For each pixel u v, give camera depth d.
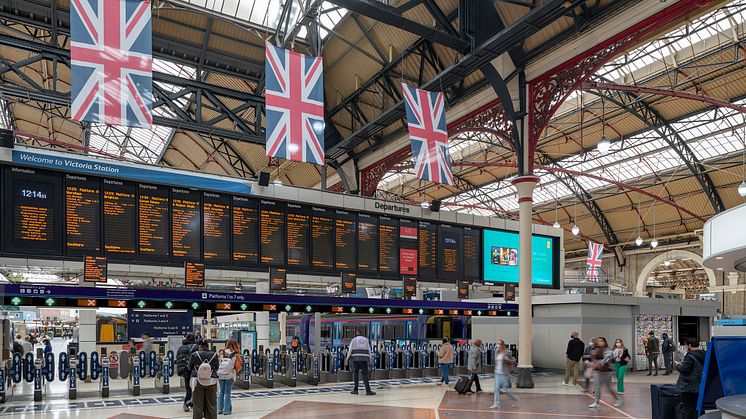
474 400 13.54
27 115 35.72
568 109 31.80
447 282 19.08
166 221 14.85
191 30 21.12
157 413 11.59
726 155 32.25
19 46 17.97
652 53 27.50
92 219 13.96
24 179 13.30
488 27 15.52
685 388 8.97
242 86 25.02
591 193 41.75
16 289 12.34
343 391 15.29
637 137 33.34
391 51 20.06
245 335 22.30
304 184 32.81
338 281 17.27
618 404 12.69
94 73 10.27
